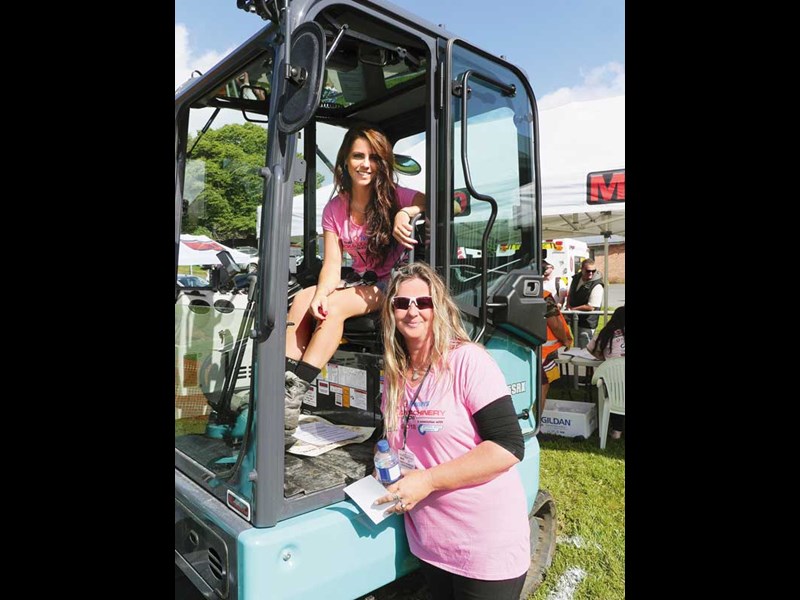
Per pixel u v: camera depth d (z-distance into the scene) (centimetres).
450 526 154
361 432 203
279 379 145
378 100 272
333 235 221
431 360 161
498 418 151
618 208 493
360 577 157
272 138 143
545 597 249
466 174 184
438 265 186
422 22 182
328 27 185
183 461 184
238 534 141
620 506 346
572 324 733
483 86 208
